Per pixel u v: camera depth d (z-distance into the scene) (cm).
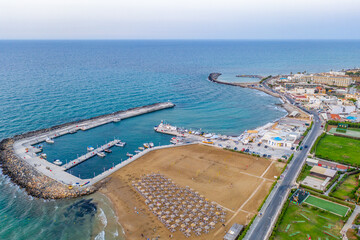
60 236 9275
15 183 12344
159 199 11038
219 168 13612
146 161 14425
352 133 18138
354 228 9181
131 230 9406
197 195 11231
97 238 9131
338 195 11194
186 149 16012
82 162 14762
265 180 12462
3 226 9725
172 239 8906
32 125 19675
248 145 16550
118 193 11562
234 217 9900
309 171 13225
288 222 9575
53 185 12075
